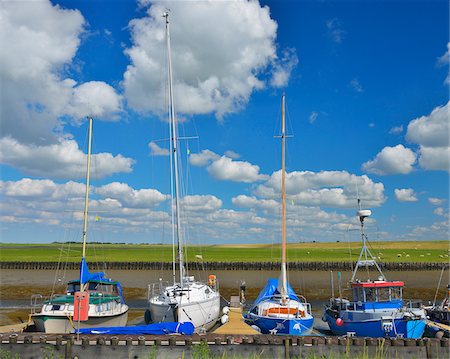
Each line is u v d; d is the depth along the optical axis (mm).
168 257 119250
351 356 19250
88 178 29922
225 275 77562
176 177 32062
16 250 155000
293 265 87312
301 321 25156
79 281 29469
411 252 129000
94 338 19328
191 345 19188
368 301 26109
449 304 28828
